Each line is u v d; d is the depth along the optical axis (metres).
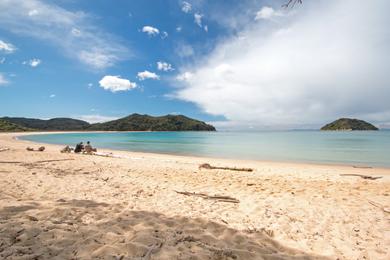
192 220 5.36
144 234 4.36
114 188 8.17
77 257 3.55
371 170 15.19
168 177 10.73
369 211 6.23
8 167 11.35
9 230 4.25
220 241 4.35
